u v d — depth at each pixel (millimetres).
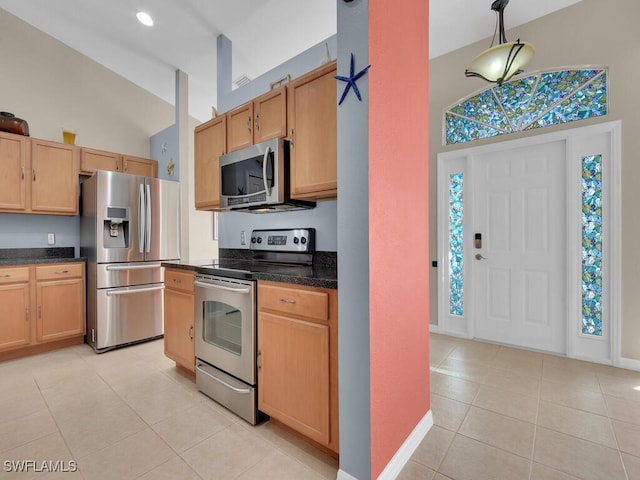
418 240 1676
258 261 2576
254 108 2188
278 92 2016
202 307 2127
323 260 2193
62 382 2320
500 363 2627
